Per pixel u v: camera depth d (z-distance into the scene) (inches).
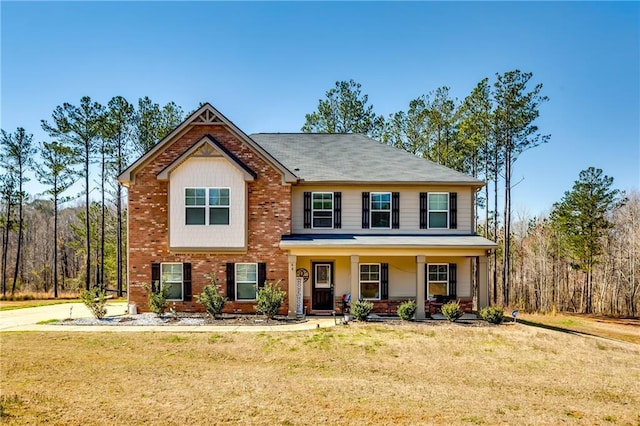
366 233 863.1
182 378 447.8
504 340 649.0
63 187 1501.0
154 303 775.1
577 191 1598.2
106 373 454.9
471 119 1408.7
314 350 576.1
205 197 808.9
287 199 826.8
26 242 2418.8
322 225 865.5
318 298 853.2
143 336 624.1
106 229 1865.2
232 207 809.5
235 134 829.2
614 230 1791.3
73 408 352.5
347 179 853.8
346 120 1483.8
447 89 1525.6
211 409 360.2
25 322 735.1
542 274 1835.6
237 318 768.9
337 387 434.0
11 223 1611.7
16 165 1572.3
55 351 537.0
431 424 345.1
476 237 850.8
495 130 1374.3
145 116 1456.7
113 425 321.7
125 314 824.3
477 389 448.5
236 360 530.9
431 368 521.3
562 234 1736.0
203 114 831.1
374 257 858.1
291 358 543.2
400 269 860.0
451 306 770.2
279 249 819.4
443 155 1517.0
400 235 858.8
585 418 374.3
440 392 431.8
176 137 827.4
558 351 613.6
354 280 797.9
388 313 847.1
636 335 987.3
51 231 2511.1
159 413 347.9
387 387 440.8
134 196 816.9
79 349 550.3
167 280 816.3
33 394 381.7
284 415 352.5
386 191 871.1
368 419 350.3
